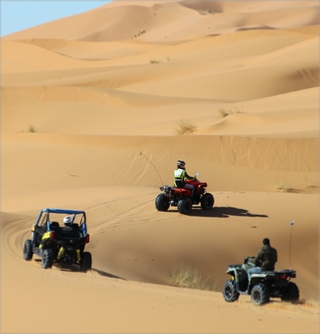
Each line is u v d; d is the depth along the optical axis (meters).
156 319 19.00
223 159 65.25
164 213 40.50
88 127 100.31
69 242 27.36
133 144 67.56
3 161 67.00
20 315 19.83
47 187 59.41
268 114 82.81
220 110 94.00
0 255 29.28
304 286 32.69
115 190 51.38
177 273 31.89
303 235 37.16
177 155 65.38
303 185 60.03
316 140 66.25
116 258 32.09
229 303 21.47
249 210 40.97
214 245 35.00
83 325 18.53
